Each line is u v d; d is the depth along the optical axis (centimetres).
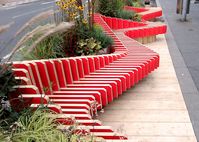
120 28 1112
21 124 328
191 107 555
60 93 502
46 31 348
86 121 408
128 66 625
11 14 2058
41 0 3005
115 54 682
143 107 555
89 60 589
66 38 671
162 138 457
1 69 364
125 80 570
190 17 1609
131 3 1630
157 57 703
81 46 685
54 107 384
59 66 519
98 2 1158
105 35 771
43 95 394
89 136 352
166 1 2497
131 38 975
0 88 354
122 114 531
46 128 328
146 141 449
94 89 516
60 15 685
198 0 2259
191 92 621
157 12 1484
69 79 539
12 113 352
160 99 588
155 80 689
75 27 689
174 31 1270
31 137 316
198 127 486
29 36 349
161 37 1166
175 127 488
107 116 524
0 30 356
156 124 497
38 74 474
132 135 466
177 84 665
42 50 578
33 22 350
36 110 357
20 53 521
